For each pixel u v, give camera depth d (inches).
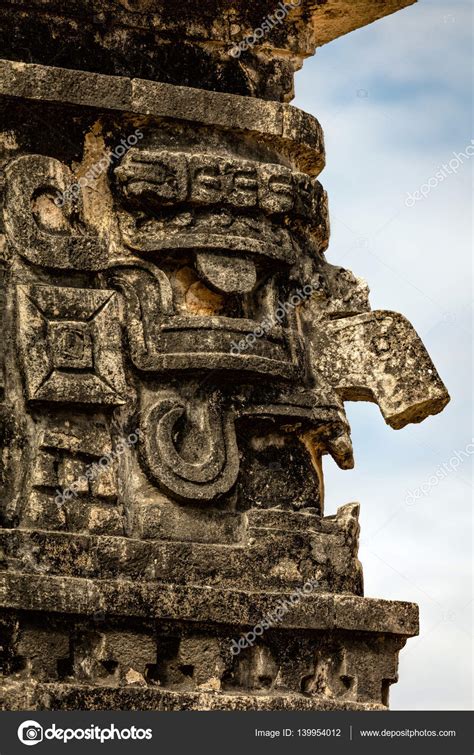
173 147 757.3
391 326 770.8
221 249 746.8
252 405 746.8
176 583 718.5
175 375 737.0
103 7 757.9
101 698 693.9
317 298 776.3
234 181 754.8
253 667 725.3
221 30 776.9
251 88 780.0
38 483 709.3
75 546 707.4
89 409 722.8
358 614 742.5
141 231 743.7
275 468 753.0
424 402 765.3
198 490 729.6
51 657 694.5
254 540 735.1
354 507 762.8
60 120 742.5
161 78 763.4
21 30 745.0
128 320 735.7
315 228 778.2
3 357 717.9
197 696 708.7
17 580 691.4
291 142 776.3
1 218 729.0
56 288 726.5
